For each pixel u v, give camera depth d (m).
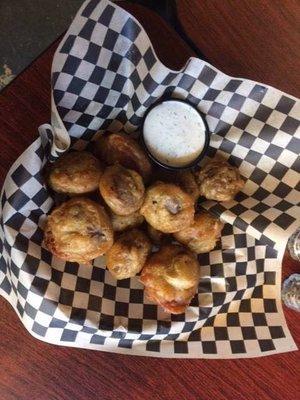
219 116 0.32
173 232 0.31
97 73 0.29
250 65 0.32
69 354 0.32
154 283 0.31
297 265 0.34
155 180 0.33
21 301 0.29
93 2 0.27
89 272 0.31
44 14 0.42
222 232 0.33
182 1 0.31
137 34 0.28
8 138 0.29
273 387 0.33
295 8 0.32
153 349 0.32
